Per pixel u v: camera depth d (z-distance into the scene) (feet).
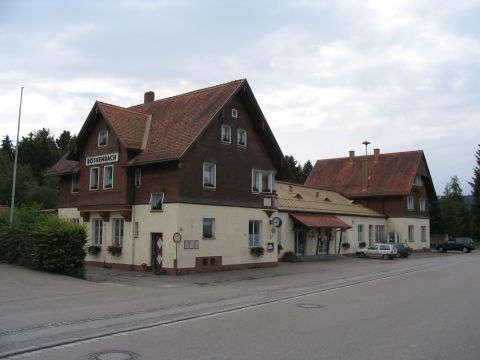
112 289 61.98
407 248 152.56
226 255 96.32
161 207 90.12
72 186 119.24
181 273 86.74
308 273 92.99
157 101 112.78
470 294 58.80
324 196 171.12
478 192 271.90
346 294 59.52
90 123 103.04
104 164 100.42
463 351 29.96
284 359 27.43
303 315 42.86
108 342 31.19
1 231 79.97
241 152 102.06
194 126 92.48
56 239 71.05
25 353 28.22
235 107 101.35
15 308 44.80
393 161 200.54
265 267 105.29
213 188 94.58
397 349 30.22
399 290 63.72
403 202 185.68
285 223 125.59
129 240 95.20
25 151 269.64
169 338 32.60
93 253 101.71
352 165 213.05
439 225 223.30
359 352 29.27
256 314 43.34
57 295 54.24
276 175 114.93
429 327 37.40
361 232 167.63
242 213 100.94
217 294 59.36
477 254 178.50
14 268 72.28
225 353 28.60
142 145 96.99
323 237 141.79
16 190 232.53
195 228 90.12
